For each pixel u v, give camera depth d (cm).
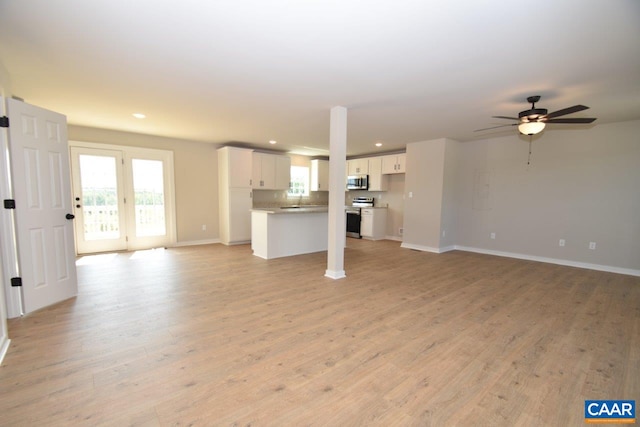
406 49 222
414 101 342
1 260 221
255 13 179
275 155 698
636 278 404
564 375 189
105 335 232
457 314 280
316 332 242
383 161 718
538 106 351
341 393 170
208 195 640
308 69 259
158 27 195
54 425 143
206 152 632
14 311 259
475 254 557
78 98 339
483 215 569
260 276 397
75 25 192
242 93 321
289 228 523
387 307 296
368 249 605
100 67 257
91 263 456
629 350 219
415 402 163
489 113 387
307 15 180
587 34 196
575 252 469
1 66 245
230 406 158
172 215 594
